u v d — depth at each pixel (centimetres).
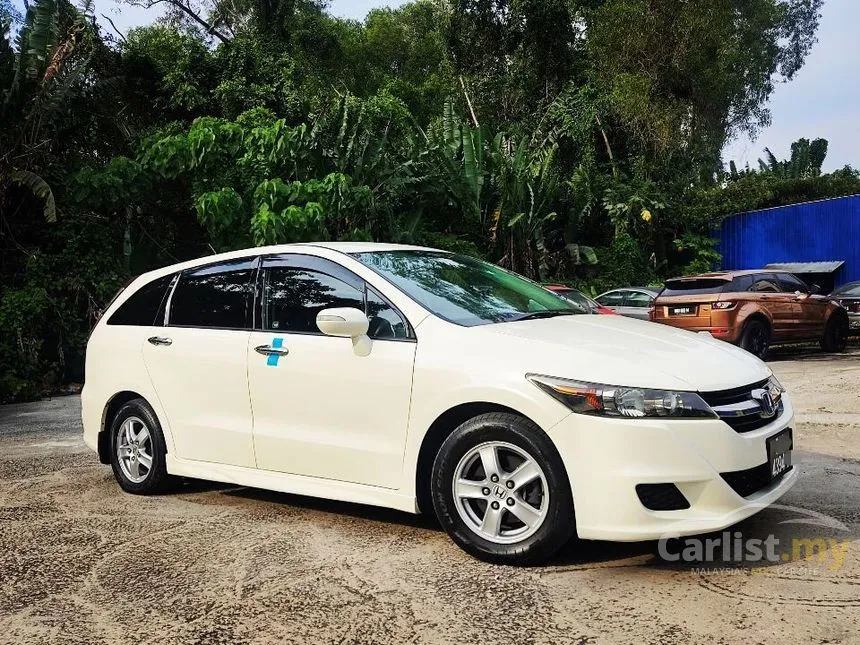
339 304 427
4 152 1412
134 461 519
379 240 1841
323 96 2061
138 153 1611
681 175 2505
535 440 345
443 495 371
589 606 309
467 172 2003
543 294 476
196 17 2692
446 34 2884
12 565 385
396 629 296
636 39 2569
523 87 2755
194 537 419
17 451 704
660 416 330
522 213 2006
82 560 389
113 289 1452
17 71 1387
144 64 1930
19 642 298
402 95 3034
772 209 2336
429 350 382
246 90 1892
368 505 441
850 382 947
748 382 360
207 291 492
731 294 1237
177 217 1700
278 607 321
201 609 322
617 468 328
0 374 1232
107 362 529
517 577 342
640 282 2252
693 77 2605
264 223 1384
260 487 447
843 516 411
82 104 1677
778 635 277
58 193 1500
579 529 336
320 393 416
